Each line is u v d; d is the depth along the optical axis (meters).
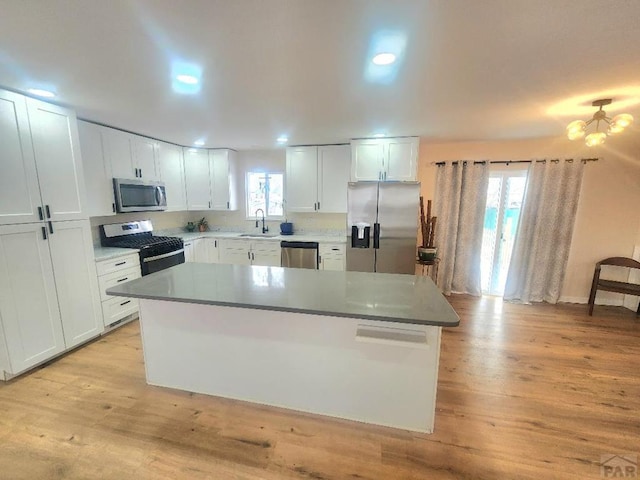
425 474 1.61
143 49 1.61
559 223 4.09
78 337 2.82
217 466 1.64
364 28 1.41
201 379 2.22
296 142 4.32
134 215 4.19
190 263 2.89
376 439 1.83
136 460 1.67
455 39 1.50
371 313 1.63
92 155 3.13
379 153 3.94
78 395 2.21
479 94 2.28
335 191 4.45
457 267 4.61
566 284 4.27
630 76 1.92
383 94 2.29
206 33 1.45
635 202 3.87
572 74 1.91
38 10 1.25
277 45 1.56
